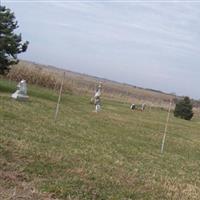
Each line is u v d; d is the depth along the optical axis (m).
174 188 11.86
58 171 10.88
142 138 23.53
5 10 36.75
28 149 12.65
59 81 52.25
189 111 51.66
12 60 36.72
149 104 65.62
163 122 39.00
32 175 10.05
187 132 34.28
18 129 16.41
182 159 18.69
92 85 73.69
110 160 14.17
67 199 8.83
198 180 14.16
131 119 34.62
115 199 9.39
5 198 8.11
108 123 27.34
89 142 17.31
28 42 36.91
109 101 55.78
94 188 9.95
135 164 14.55
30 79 50.56
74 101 40.00
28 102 28.48
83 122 24.30
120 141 20.05
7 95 30.61
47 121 20.80
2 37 35.31
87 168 11.90
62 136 17.22
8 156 11.34
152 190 11.07
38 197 8.58
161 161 16.67
